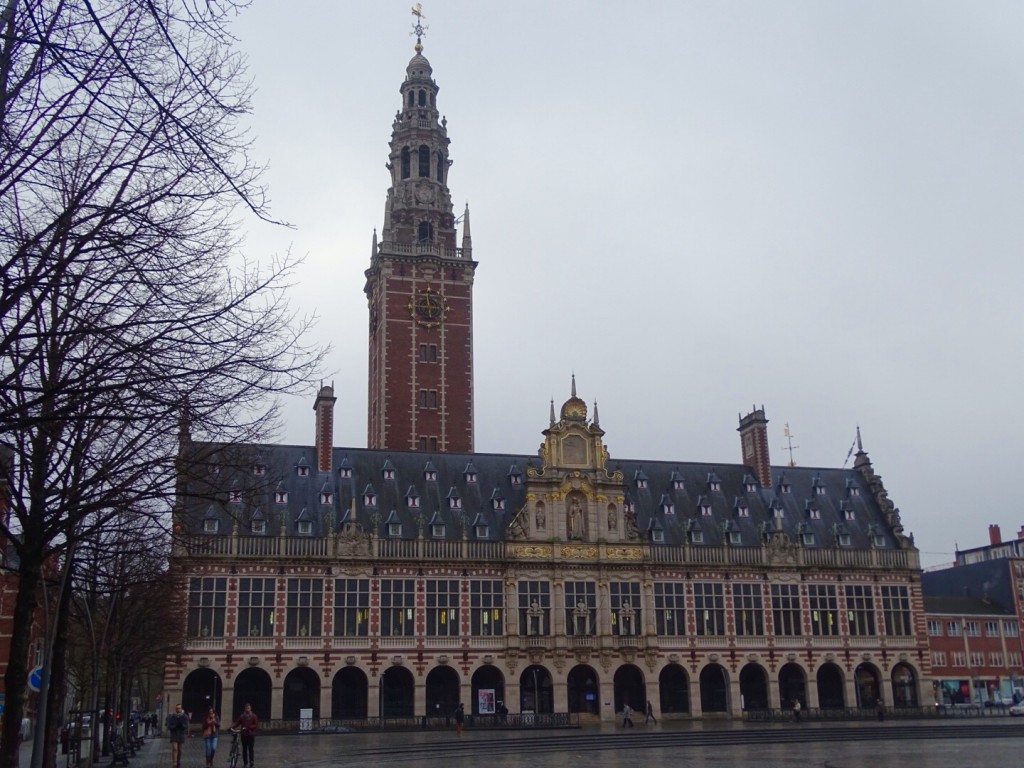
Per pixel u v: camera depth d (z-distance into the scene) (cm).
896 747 5644
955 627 11312
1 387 1488
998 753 5059
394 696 8138
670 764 4572
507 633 8269
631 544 8769
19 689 2238
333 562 8044
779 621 9000
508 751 5653
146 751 5800
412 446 10544
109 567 4762
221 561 7812
